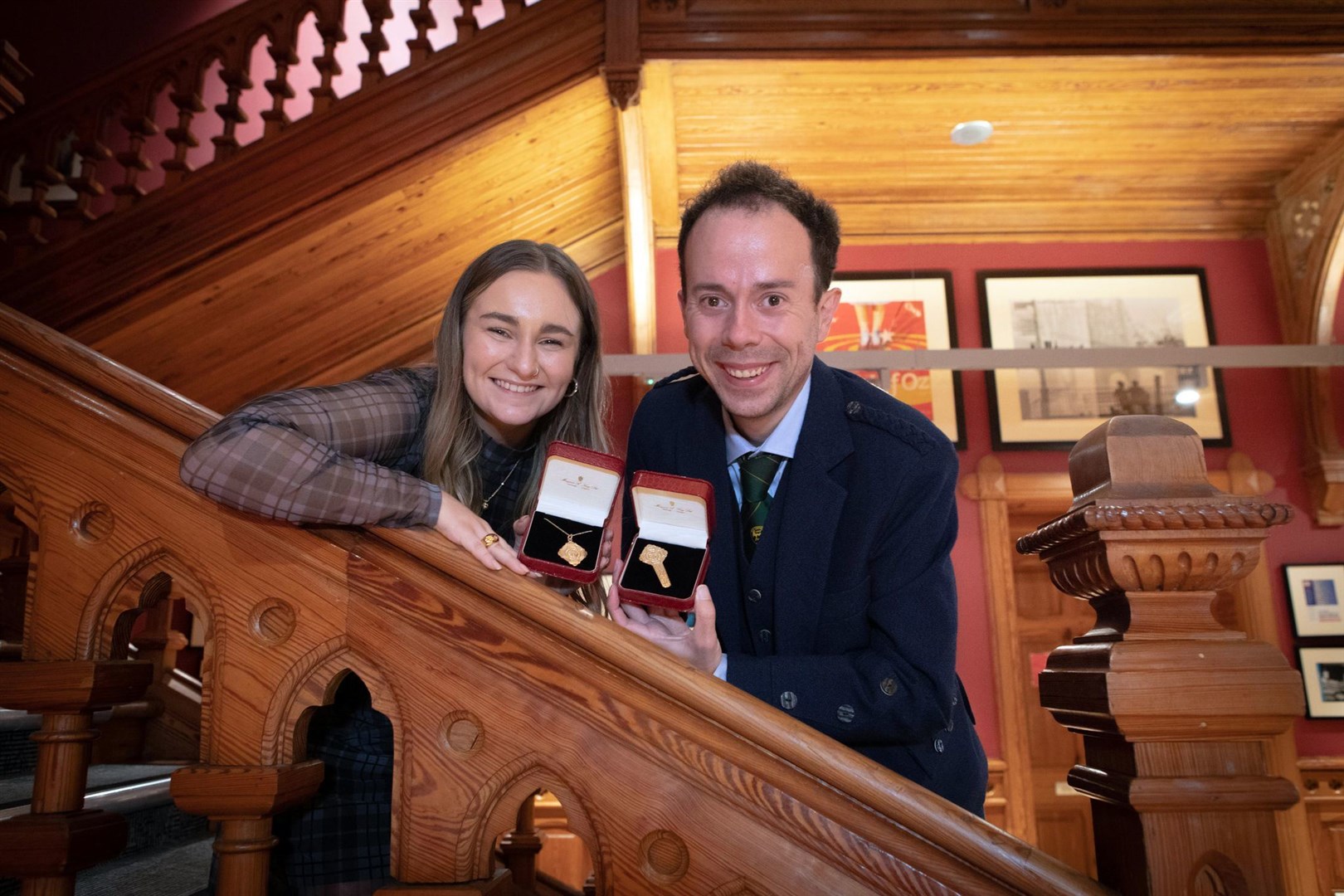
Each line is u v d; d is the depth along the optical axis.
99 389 1.10
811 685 1.20
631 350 6.00
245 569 1.05
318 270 4.59
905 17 4.34
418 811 0.98
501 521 1.52
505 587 1.00
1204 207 5.89
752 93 4.72
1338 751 5.25
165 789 2.00
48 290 3.96
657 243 6.05
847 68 4.51
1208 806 0.95
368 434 1.23
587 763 0.96
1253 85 4.73
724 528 1.48
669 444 1.59
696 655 1.17
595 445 1.58
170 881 1.68
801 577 1.38
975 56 4.32
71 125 4.18
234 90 4.32
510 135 4.47
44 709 1.01
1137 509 1.03
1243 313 5.81
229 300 4.41
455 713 0.99
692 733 0.95
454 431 1.37
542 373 1.37
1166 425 1.11
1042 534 1.18
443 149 4.26
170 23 7.46
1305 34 4.34
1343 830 5.12
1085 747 1.12
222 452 0.97
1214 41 4.33
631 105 4.34
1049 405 5.72
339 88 7.29
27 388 1.11
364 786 1.26
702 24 4.33
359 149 4.21
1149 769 0.98
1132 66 4.51
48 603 1.06
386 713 1.01
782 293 1.33
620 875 0.94
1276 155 5.43
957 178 5.62
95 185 4.18
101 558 1.07
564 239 5.86
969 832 0.91
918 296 5.85
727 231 1.33
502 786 0.97
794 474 1.43
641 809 0.95
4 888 1.08
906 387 5.73
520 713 0.98
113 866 1.76
